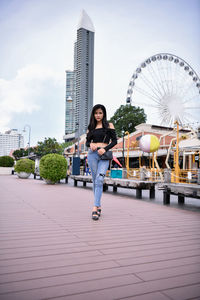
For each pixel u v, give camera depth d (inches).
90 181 364.5
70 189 354.3
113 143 141.6
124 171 391.2
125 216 153.4
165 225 129.3
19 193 278.5
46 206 185.2
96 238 99.7
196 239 101.7
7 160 951.6
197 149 501.4
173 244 93.7
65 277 61.9
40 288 55.8
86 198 245.6
